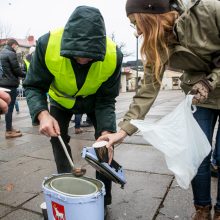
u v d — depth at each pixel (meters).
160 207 2.83
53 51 2.31
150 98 2.23
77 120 6.25
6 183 3.56
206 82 1.97
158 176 3.57
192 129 1.95
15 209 2.90
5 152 5.04
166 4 1.90
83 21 2.07
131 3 1.93
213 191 3.07
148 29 1.90
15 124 8.15
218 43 2.00
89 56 2.08
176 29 1.96
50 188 1.84
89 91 2.48
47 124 2.17
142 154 4.52
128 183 3.39
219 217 2.32
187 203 2.87
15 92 6.10
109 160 2.01
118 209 2.81
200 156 1.99
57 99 2.59
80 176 1.95
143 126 1.88
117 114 9.41
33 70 2.43
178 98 17.09
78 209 1.71
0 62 5.83
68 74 2.35
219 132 2.26
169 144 1.89
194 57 2.02
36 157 4.65
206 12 1.94
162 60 2.03
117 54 2.38
